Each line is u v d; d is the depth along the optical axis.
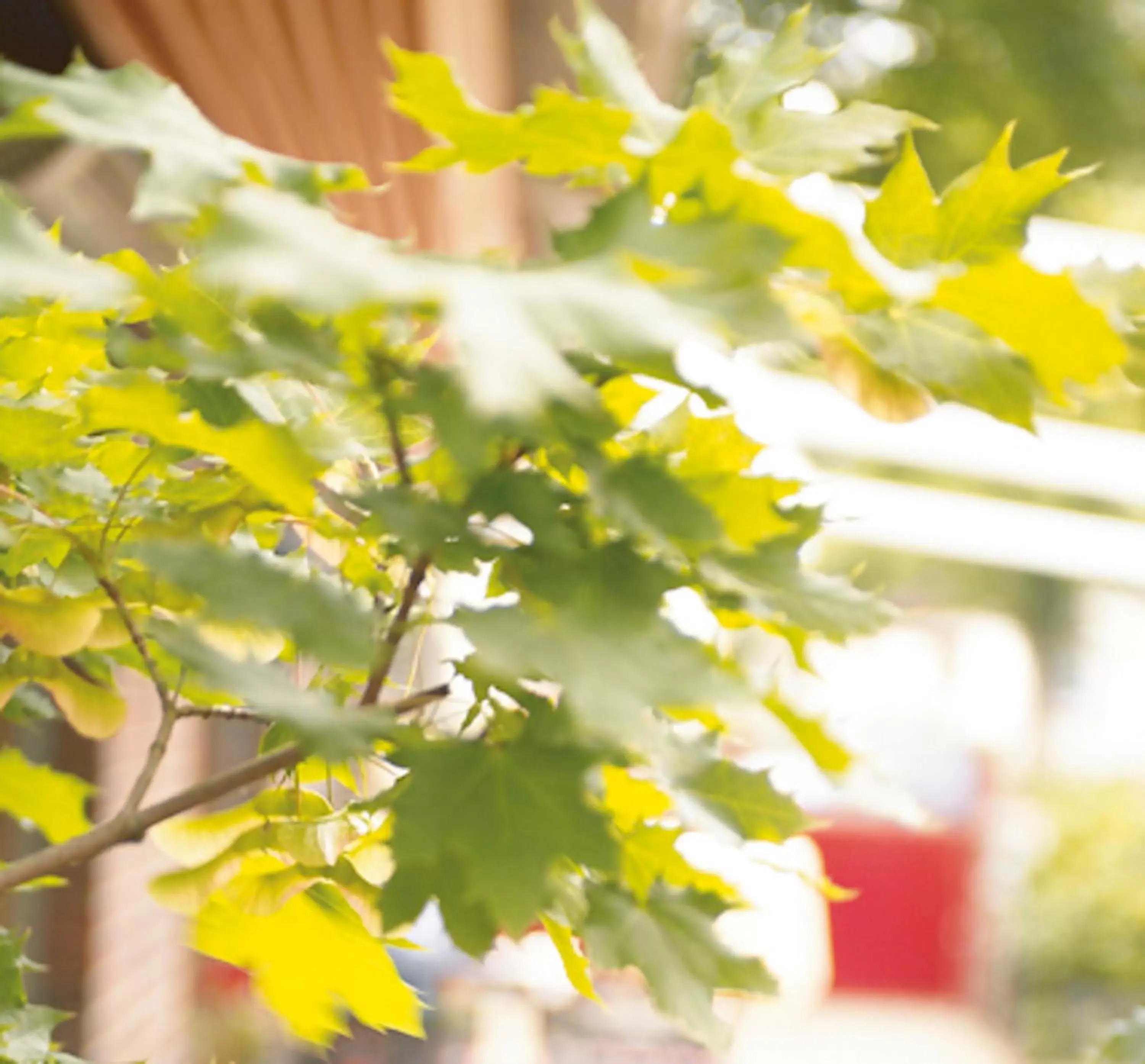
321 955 1.38
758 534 1.23
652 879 1.26
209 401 1.07
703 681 0.93
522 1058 7.46
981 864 14.34
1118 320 1.07
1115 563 15.00
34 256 0.92
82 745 4.91
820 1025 13.32
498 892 0.96
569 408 0.96
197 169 1.06
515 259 0.85
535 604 1.03
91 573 1.53
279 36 3.77
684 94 11.79
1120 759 21.31
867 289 1.08
